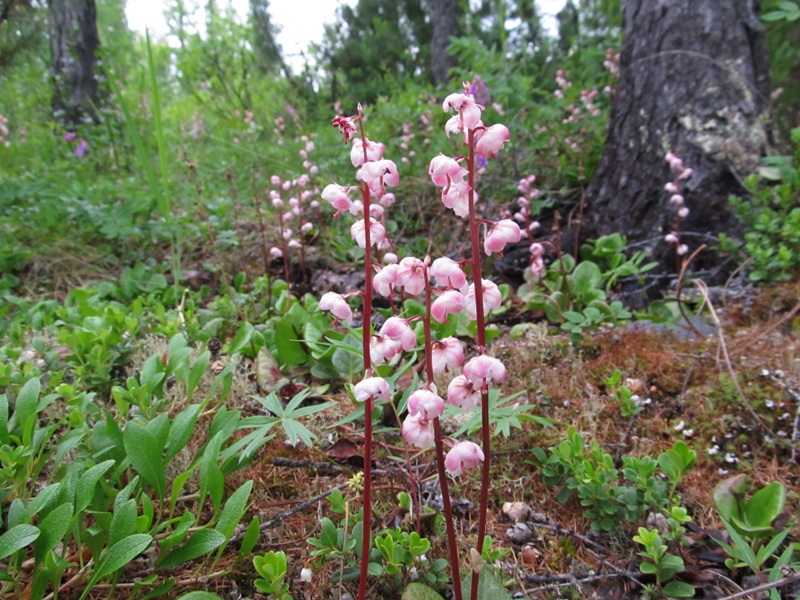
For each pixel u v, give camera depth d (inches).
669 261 23.1
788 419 13.9
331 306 7.8
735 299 19.8
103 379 14.9
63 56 47.6
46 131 45.0
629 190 25.1
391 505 11.7
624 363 16.4
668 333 18.1
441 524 11.2
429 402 7.4
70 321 18.5
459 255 23.7
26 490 10.7
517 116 32.3
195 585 9.8
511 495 12.3
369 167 7.7
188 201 31.4
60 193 27.9
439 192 26.9
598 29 52.1
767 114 23.7
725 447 13.6
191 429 10.1
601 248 23.1
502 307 20.5
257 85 65.6
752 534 10.7
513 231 7.4
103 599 9.4
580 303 20.2
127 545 8.0
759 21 23.9
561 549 11.1
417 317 7.9
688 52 23.4
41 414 13.7
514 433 13.7
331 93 69.7
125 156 41.6
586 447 13.5
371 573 9.5
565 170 28.8
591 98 34.7
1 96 47.0
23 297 23.1
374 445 13.2
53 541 8.1
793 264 19.9
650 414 14.6
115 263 25.5
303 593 9.9
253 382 15.8
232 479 12.3
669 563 9.8
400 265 7.8
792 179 21.4
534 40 61.6
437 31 71.3
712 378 15.4
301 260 24.0
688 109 23.5
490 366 7.3
